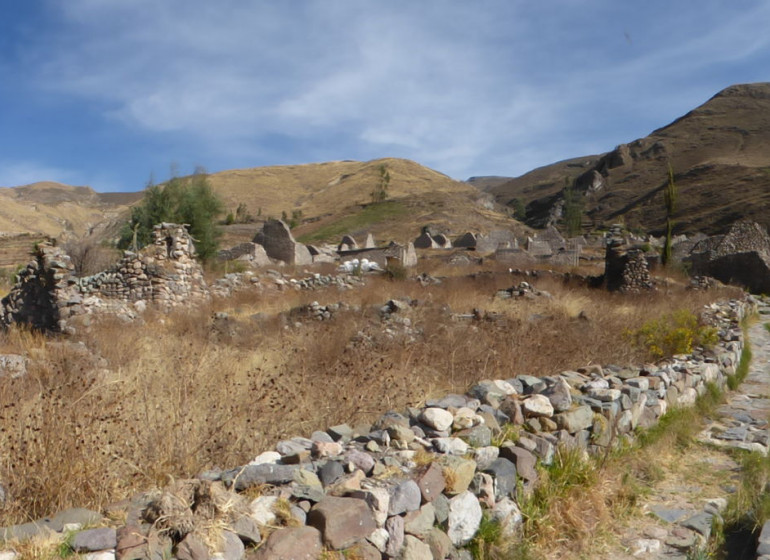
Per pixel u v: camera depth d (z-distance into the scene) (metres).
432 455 4.14
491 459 4.46
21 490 3.65
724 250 36.38
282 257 40.62
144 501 3.08
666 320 11.73
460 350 9.23
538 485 4.65
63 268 13.32
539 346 9.52
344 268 31.09
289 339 10.59
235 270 28.14
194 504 2.99
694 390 8.38
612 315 14.15
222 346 10.49
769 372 11.35
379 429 4.64
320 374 7.81
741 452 6.41
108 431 4.79
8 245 30.81
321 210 123.12
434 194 108.25
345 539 3.14
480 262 38.34
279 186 153.50
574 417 5.45
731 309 18.59
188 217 29.28
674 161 144.50
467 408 4.95
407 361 8.33
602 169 157.75
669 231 35.31
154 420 4.98
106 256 25.02
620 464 5.67
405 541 3.43
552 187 187.12
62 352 8.84
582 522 4.47
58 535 2.70
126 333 11.39
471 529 3.94
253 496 3.26
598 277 25.98
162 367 7.79
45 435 4.17
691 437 6.89
